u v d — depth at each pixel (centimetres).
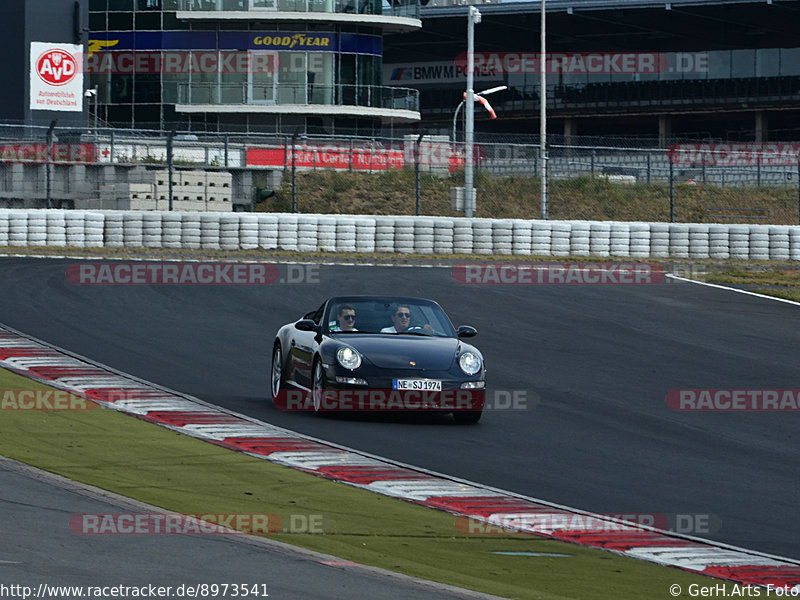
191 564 2462
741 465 4084
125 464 3575
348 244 11056
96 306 7156
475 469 3819
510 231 11462
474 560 2752
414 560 2703
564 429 4566
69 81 18300
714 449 4334
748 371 6062
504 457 4022
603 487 3659
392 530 2997
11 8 17912
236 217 10781
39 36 18012
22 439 3812
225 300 7631
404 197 15200
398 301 4922
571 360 6184
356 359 4409
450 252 11344
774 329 7500
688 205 15825
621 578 2672
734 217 15588
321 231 10994
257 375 5444
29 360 5341
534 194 15425
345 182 15388
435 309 4928
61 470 3422
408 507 3278
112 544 2584
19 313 6744
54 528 2695
